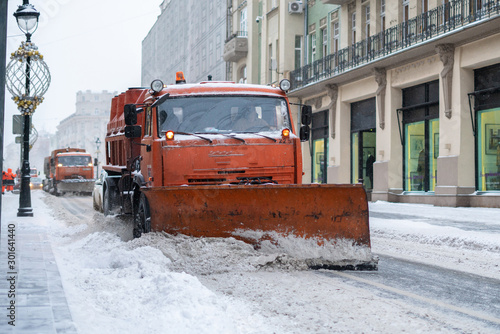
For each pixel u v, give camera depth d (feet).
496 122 71.56
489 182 72.79
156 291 20.30
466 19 73.20
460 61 75.10
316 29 119.03
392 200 90.02
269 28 134.62
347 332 17.01
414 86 87.25
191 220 29.09
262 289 23.04
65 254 32.37
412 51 80.53
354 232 28.02
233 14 159.22
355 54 101.30
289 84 38.14
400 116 90.02
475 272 27.96
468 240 37.63
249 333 16.40
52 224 53.21
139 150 43.39
